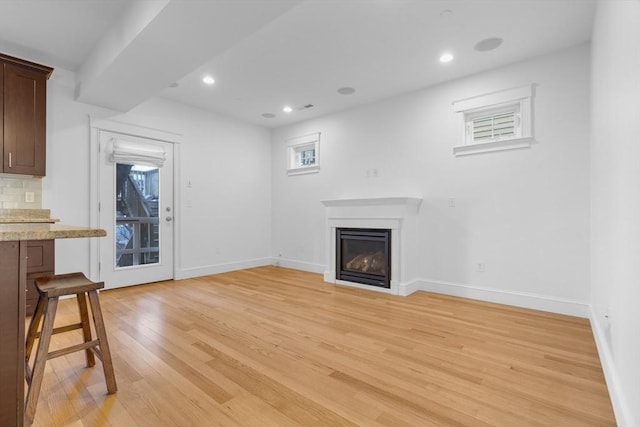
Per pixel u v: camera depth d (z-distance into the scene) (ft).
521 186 10.71
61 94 11.60
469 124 12.09
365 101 14.55
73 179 11.83
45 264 10.11
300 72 11.62
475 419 4.90
